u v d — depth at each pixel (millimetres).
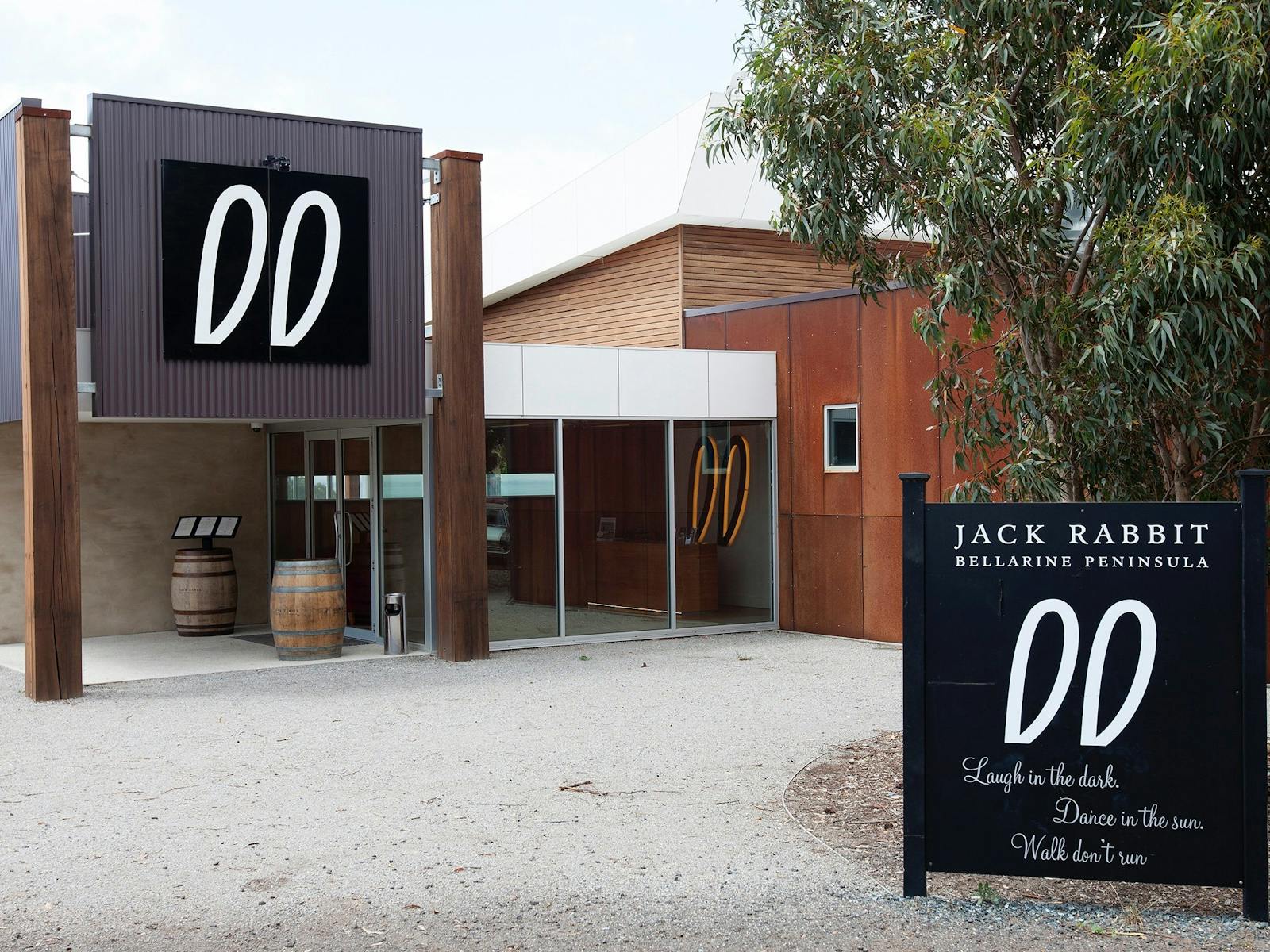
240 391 11750
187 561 15258
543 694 11102
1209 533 5285
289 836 6633
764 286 18656
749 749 8766
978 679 5434
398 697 10977
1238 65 6602
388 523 14281
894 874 5859
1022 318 7867
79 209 16234
